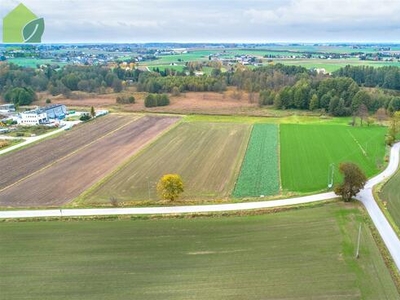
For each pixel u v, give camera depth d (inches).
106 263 1998.0
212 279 1846.7
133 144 4365.2
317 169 3442.4
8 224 2440.9
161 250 2112.5
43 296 1750.7
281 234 2257.6
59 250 2128.4
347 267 1911.9
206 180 3218.5
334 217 2438.5
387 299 1683.1
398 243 2130.9
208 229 2332.7
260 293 1736.0
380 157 3737.7
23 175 3417.8
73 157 3922.2
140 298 1723.7
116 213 2561.5
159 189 2755.9
